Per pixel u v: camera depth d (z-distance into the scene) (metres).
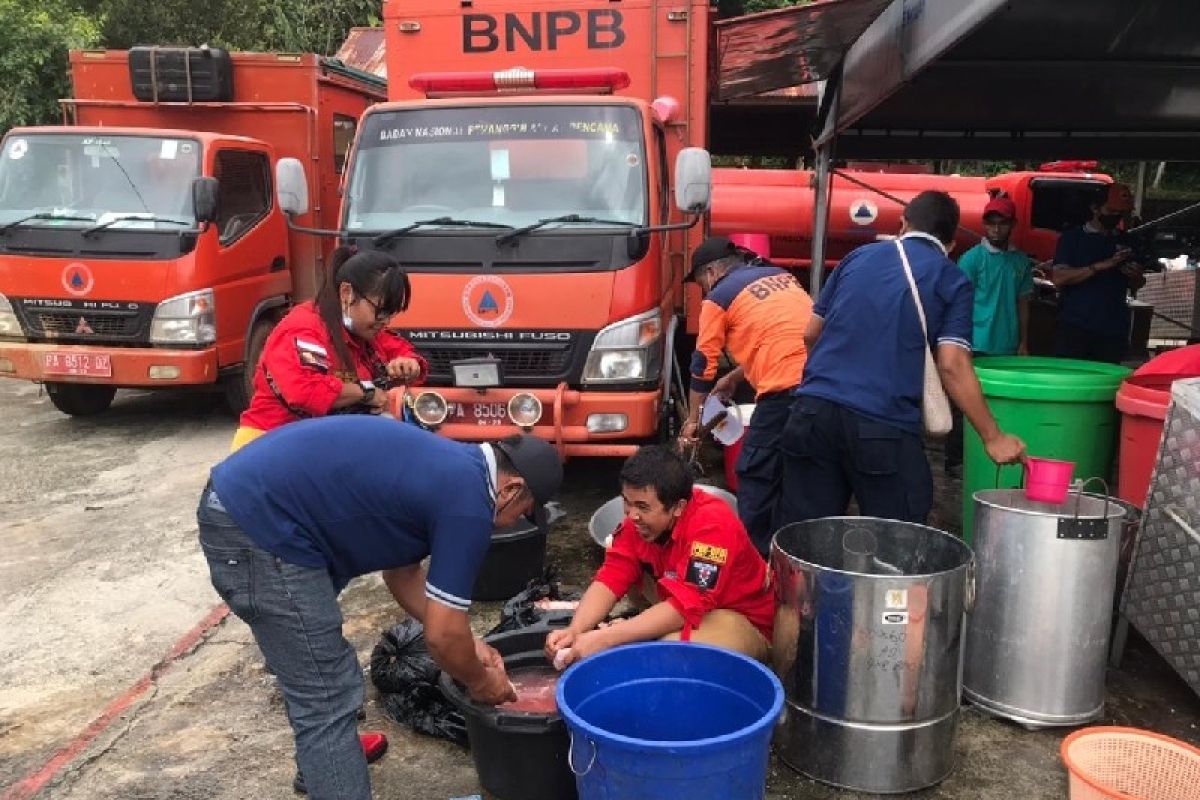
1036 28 4.86
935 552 3.09
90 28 13.49
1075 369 4.29
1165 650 3.36
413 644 3.36
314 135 8.05
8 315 6.97
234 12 15.52
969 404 3.27
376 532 2.28
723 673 2.58
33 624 4.09
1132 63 5.45
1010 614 3.14
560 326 4.80
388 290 3.11
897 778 2.82
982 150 7.84
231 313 7.19
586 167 5.06
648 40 5.81
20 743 3.20
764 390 4.21
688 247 5.87
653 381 4.94
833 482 3.50
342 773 2.35
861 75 5.38
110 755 3.11
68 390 7.59
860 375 3.33
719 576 2.90
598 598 3.03
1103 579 3.07
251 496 2.24
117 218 6.91
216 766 3.04
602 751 2.21
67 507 5.64
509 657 3.06
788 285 4.34
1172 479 3.27
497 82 5.38
